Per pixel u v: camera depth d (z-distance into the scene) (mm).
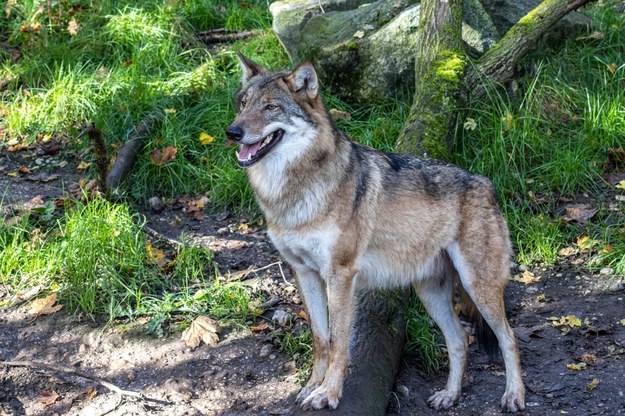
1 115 8359
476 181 5270
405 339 5703
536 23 7609
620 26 8656
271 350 5613
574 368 5406
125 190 7309
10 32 9609
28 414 5148
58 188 7445
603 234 6605
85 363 5547
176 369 5473
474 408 5195
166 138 7750
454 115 7219
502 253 5176
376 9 8375
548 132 7469
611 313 5930
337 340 4840
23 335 5750
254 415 5074
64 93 8219
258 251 6777
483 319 5320
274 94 4875
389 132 7551
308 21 8602
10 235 6582
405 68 7887
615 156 7371
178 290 6254
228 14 9906
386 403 5035
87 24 9359
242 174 7402
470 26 8008
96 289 6098
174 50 9008
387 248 5141
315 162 4855
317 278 5082
